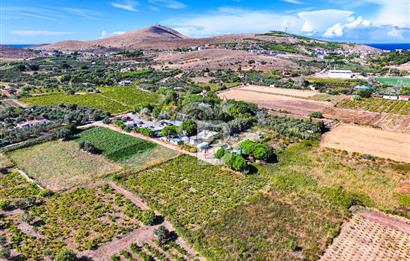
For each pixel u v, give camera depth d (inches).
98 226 1871.3
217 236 1771.7
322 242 1724.9
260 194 2188.7
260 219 1923.0
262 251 1654.8
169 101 4537.4
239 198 2162.9
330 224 1857.8
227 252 1638.8
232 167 2519.7
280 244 1706.4
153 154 2896.2
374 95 5029.5
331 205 2049.7
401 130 3484.3
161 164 2682.1
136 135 3363.7
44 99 4904.0
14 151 2938.0
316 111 4288.9
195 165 2655.0
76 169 2605.8
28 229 1851.6
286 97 5137.8
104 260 1598.2
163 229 1744.6
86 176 2493.8
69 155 2866.6
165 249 1669.5
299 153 2851.9
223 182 2380.7
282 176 2402.8
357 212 1993.1
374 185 2279.8
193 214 1988.2
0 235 1784.0
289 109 4414.4
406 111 4126.5
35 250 1672.0
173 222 1889.8
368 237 1764.3
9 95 5049.2
